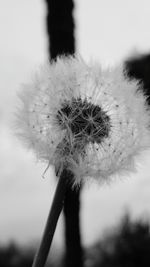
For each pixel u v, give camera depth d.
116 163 0.17
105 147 0.17
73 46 0.62
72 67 0.18
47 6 0.63
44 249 0.16
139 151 0.17
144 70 0.58
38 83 0.18
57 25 0.62
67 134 0.17
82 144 0.17
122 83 0.18
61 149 0.17
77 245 0.65
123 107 0.18
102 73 0.18
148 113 0.18
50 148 0.17
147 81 0.52
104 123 0.17
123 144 0.17
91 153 0.17
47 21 0.63
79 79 0.18
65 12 0.62
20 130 0.17
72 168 0.16
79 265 0.65
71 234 0.65
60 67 0.18
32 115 0.17
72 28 0.63
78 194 0.63
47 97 0.17
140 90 0.18
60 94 0.17
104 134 0.17
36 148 0.17
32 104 0.18
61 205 0.16
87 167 0.17
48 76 0.18
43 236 0.16
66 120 0.17
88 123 0.17
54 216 0.16
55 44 0.62
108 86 0.18
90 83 0.18
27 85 0.18
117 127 0.17
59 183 0.16
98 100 0.17
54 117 0.17
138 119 0.18
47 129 0.17
